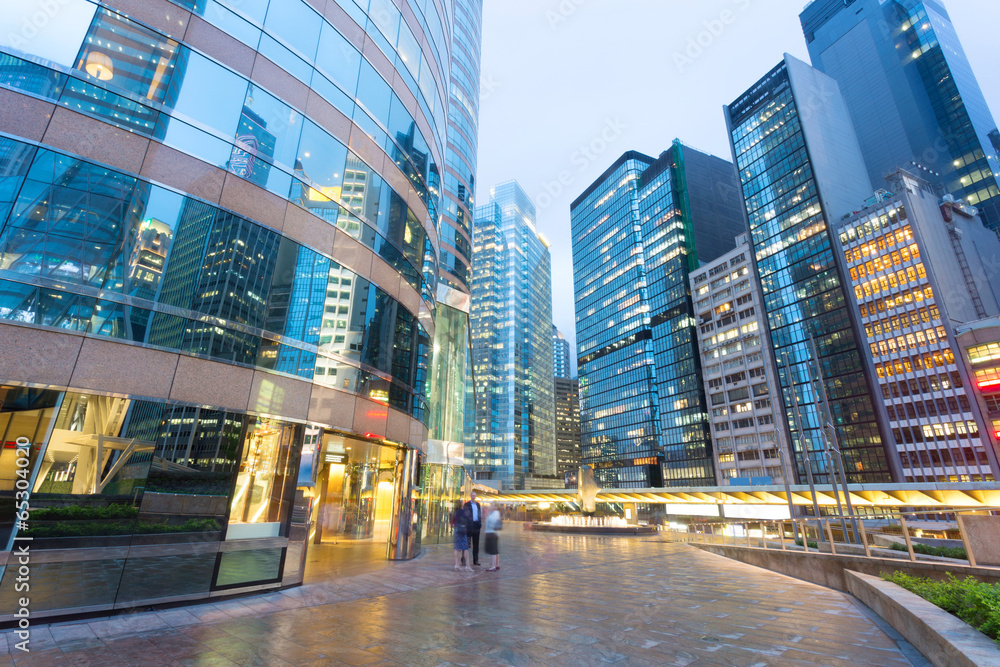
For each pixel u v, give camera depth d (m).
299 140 12.66
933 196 81.94
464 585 11.50
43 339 7.89
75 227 8.51
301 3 13.25
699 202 133.75
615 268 153.00
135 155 9.45
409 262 17.12
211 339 10.04
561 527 36.44
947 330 69.19
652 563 16.61
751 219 103.31
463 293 34.88
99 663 5.68
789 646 6.53
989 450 63.31
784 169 98.62
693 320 116.81
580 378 164.38
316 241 12.80
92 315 8.47
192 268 9.96
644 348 135.12
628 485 134.38
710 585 11.91
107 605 7.82
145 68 9.88
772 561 16.48
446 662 5.86
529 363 180.12
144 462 8.67
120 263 8.94
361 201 14.59
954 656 4.88
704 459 106.62
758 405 94.31
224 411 10.00
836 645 6.57
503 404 169.62
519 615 8.38
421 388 17.95
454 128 39.31
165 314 9.40
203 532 9.27
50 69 8.66
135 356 8.87
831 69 163.88
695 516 70.56
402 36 17.70
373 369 14.30
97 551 7.87
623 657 6.05
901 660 5.88
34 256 8.02
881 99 145.38
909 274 74.62
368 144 15.16
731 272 104.62
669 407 119.06
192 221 10.10
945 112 128.62
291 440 11.25
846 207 91.56
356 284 13.98
